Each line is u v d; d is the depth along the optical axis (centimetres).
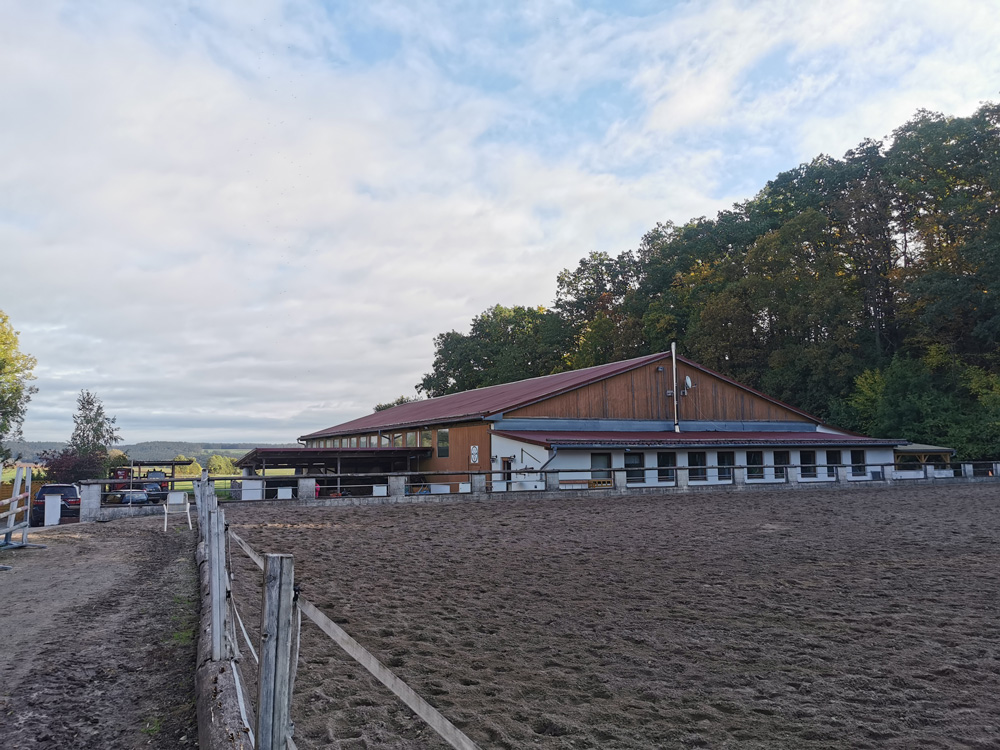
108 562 1223
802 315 4688
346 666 671
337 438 5175
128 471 3209
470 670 678
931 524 1823
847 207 5191
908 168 4984
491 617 885
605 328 6438
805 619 891
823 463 3638
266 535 1560
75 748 475
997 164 4406
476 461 3241
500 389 4566
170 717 528
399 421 4100
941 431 4122
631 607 949
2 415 5253
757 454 3438
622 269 7381
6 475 2753
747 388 3822
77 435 5591
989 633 827
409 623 845
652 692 632
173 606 880
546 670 686
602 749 512
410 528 1714
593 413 3384
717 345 5084
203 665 599
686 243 6625
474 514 2016
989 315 4394
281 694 289
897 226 5300
